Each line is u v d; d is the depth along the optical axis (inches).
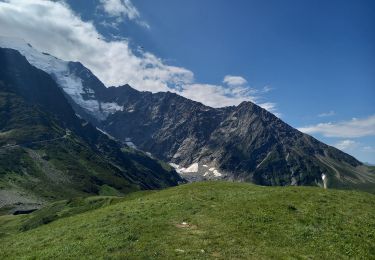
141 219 1672.0
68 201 4517.7
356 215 1715.1
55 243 1482.5
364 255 1295.5
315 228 1515.7
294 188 2321.6
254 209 1750.7
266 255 1213.1
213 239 1358.3
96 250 1279.5
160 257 1182.3
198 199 2089.1
